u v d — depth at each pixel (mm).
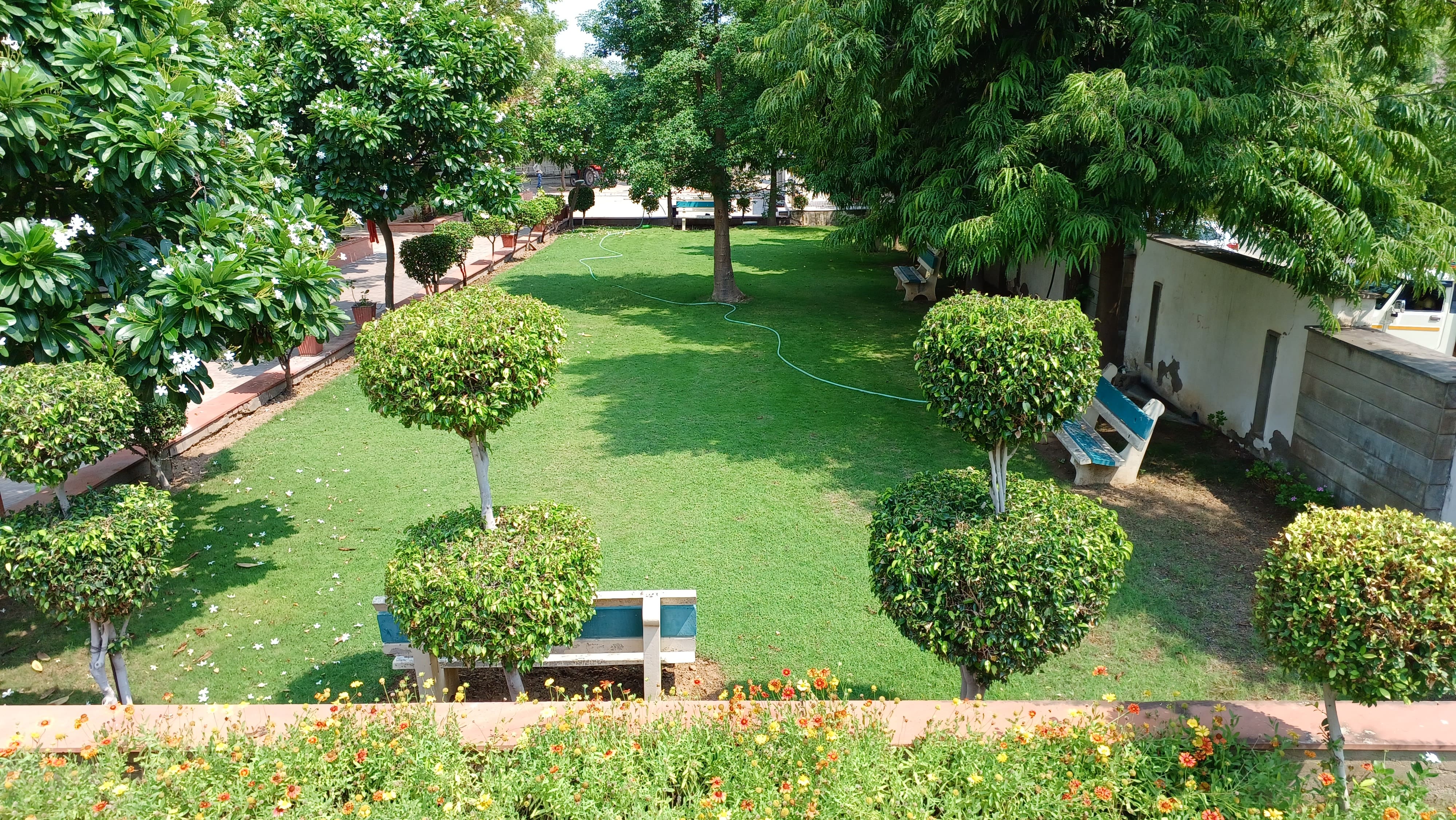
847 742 3277
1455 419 5590
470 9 11609
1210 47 6684
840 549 6219
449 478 7586
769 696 4484
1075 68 7105
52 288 4625
